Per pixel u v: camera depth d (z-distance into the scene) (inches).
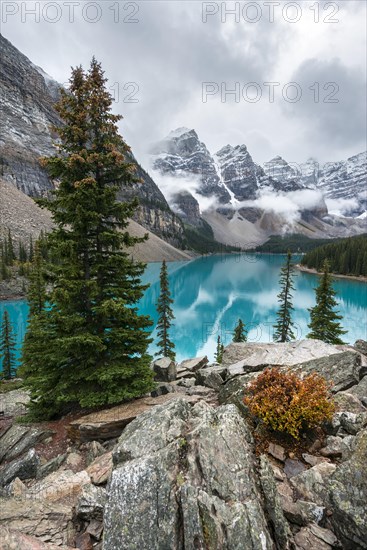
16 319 2610.7
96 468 293.7
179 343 2396.7
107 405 473.7
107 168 479.5
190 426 272.1
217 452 232.5
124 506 199.5
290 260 1657.2
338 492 211.0
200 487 206.1
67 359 459.8
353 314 3346.5
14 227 4931.1
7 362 1411.2
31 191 6993.1
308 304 3937.0
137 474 214.4
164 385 538.3
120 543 183.5
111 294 491.8
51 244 450.6
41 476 344.2
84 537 211.5
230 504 194.9
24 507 242.8
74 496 257.8
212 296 4473.4
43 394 472.7
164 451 233.1
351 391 386.9
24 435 445.1
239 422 282.4
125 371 450.0
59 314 470.0
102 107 463.8
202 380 588.4
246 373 505.7
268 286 5339.6
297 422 288.5
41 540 208.7
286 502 226.2
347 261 5556.1
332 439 288.0
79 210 423.2
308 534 202.4
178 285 5324.8
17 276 3597.4
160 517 189.8
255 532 177.2
